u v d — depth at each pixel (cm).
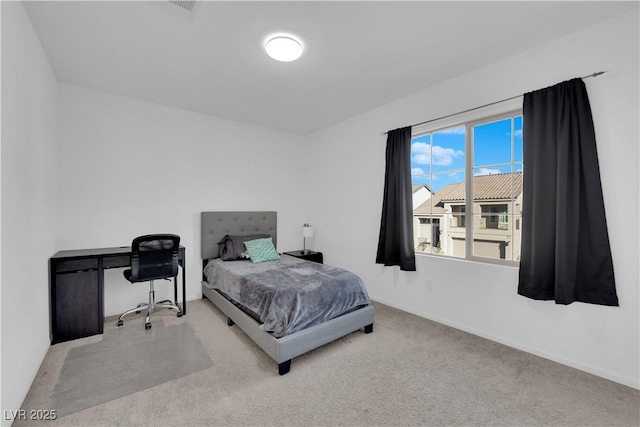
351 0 173
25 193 181
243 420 155
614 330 191
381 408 165
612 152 191
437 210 318
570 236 199
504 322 244
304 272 287
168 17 189
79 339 250
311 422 154
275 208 453
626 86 186
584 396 175
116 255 271
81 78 276
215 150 390
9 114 156
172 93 312
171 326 281
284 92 311
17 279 164
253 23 195
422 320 297
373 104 348
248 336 258
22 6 175
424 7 180
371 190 370
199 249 376
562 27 201
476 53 234
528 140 223
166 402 168
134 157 328
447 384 187
